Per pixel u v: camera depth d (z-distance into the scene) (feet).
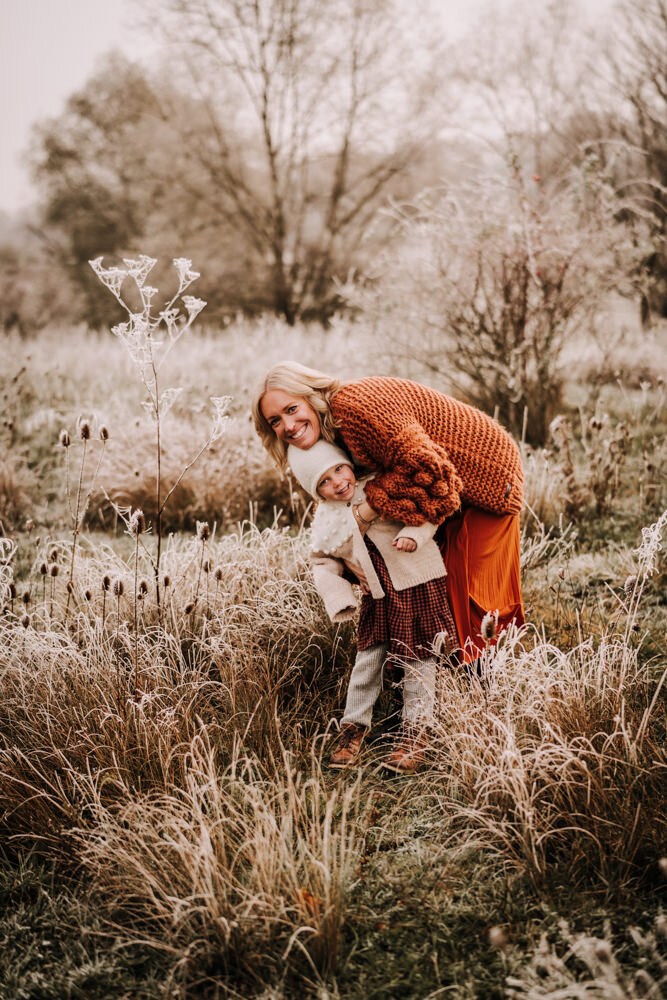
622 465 16.55
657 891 7.18
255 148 63.26
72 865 8.04
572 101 39.81
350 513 8.94
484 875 7.59
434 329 22.63
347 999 6.47
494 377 21.59
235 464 17.81
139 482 18.25
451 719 8.80
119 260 70.44
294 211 64.34
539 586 12.85
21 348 37.52
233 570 12.00
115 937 7.22
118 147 71.31
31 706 9.51
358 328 24.11
